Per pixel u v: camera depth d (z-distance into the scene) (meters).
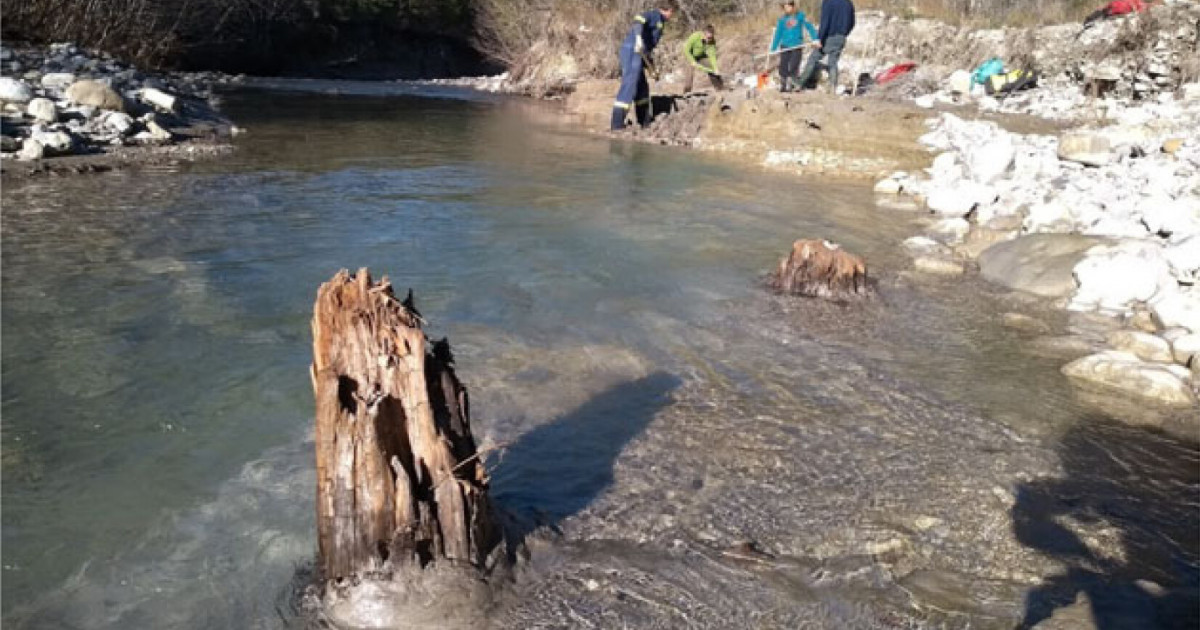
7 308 5.53
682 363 5.30
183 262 6.68
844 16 16.16
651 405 4.68
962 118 14.84
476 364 5.07
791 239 8.62
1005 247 8.02
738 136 15.52
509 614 2.94
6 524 3.40
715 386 4.98
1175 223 7.65
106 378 4.67
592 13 28.03
